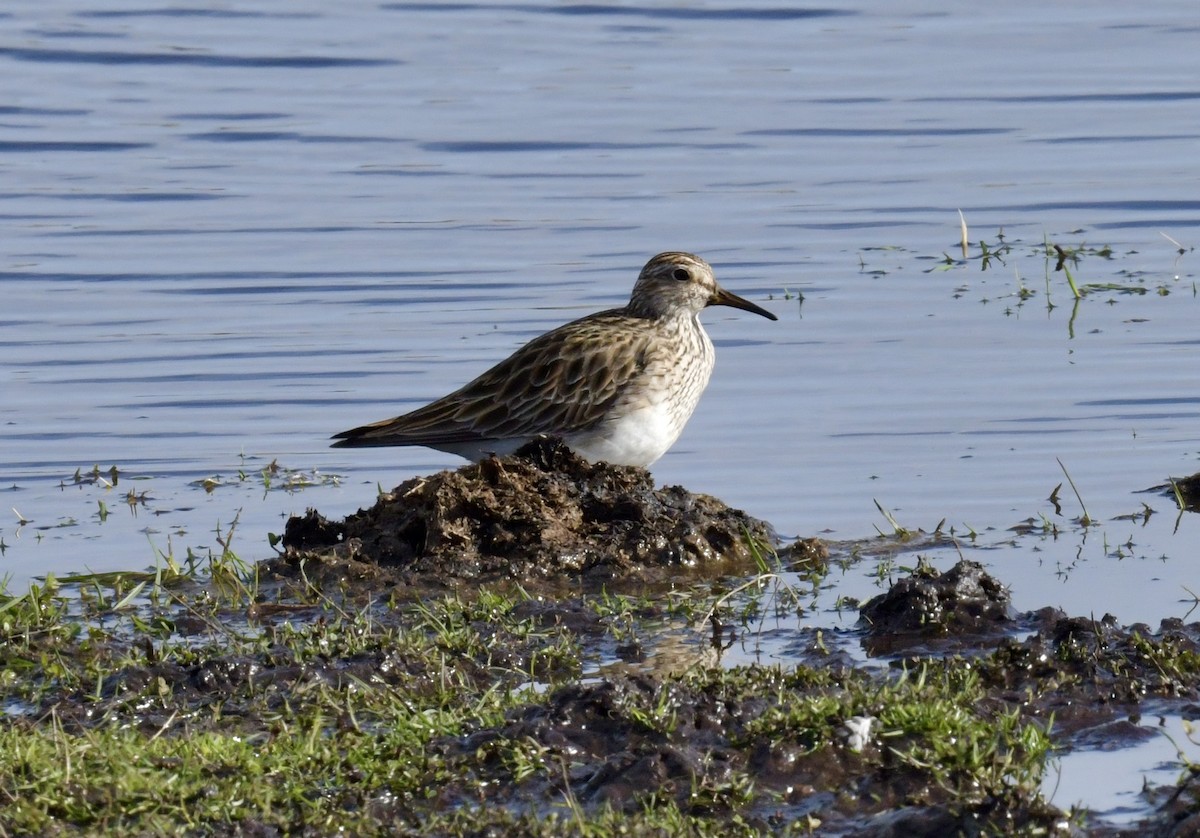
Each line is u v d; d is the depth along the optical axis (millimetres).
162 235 22469
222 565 12406
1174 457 15430
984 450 15758
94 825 7809
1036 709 9359
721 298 15117
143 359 18750
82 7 31953
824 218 23094
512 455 13664
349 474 15789
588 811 8156
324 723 9203
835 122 26703
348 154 25484
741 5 32344
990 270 21234
